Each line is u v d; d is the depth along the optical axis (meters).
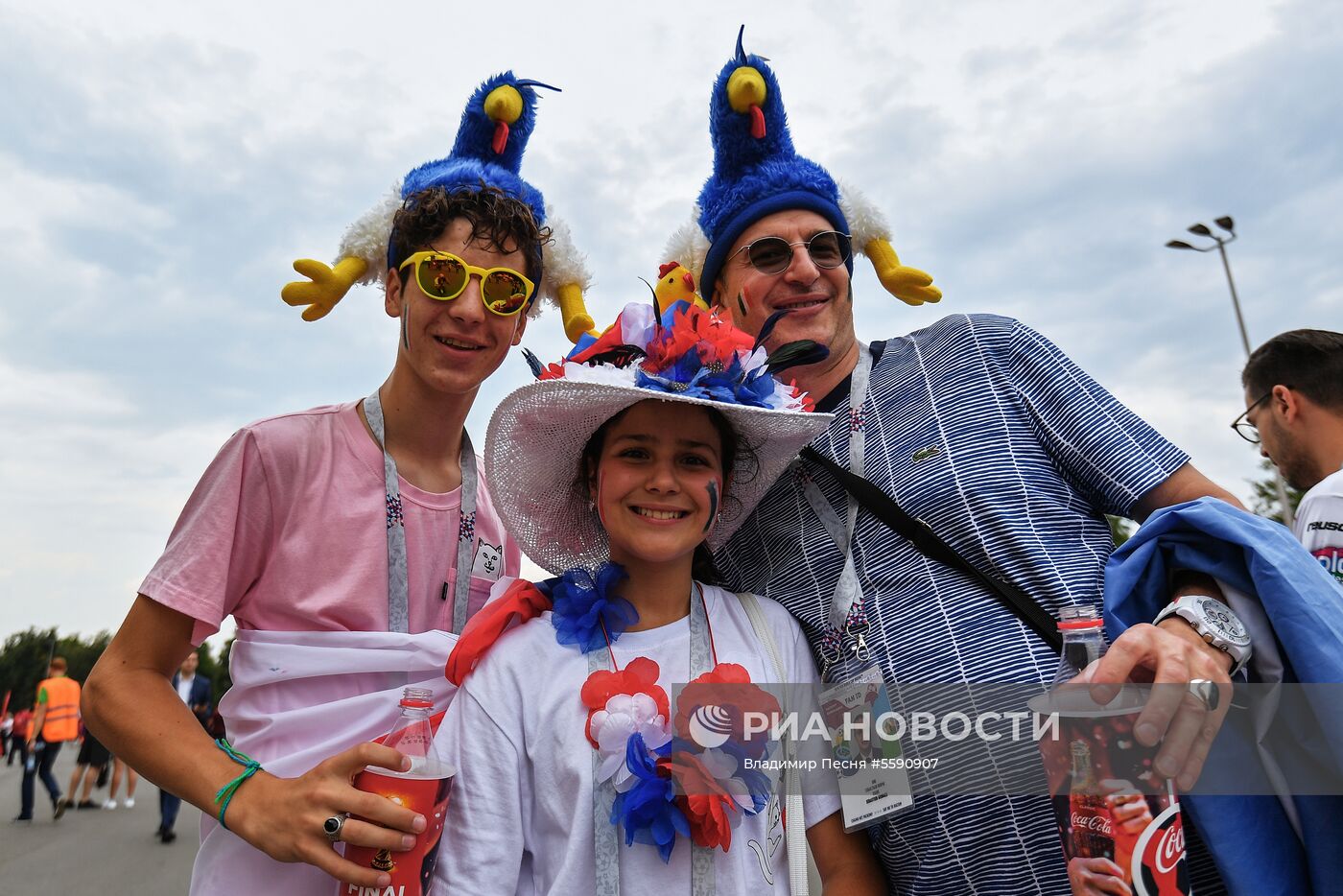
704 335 1.94
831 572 2.07
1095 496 2.04
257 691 1.98
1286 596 1.44
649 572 1.97
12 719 24.89
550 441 2.05
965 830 1.78
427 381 2.12
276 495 2.04
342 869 1.53
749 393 1.94
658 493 1.89
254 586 2.07
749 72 2.38
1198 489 1.89
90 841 8.09
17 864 7.00
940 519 1.99
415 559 2.16
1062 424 2.03
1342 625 1.43
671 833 1.63
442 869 1.71
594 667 1.84
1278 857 1.48
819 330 2.29
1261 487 18.83
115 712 1.85
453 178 2.25
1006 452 2.01
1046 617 1.84
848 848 1.91
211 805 1.70
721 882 1.68
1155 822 1.31
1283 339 2.69
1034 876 1.73
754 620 2.00
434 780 1.58
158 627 1.94
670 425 1.91
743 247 2.34
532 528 2.19
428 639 2.01
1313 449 2.59
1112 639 1.63
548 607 2.00
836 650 1.98
